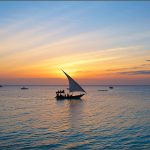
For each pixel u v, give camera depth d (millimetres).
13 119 38219
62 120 37500
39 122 35375
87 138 24875
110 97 102500
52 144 22547
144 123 33938
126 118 39188
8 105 64812
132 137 25125
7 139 24234
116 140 23953
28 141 23547
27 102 76000
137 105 64125
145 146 21703
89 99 90125
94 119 38469
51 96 113438
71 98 84312
